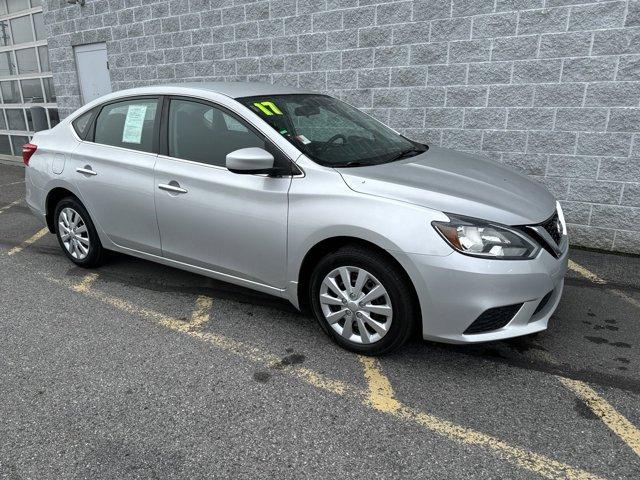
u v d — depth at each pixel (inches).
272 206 126.1
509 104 204.1
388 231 110.3
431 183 119.6
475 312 107.4
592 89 187.9
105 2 325.7
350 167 125.4
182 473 89.4
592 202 197.6
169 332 138.3
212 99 141.2
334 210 116.9
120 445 96.3
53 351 129.3
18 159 451.5
